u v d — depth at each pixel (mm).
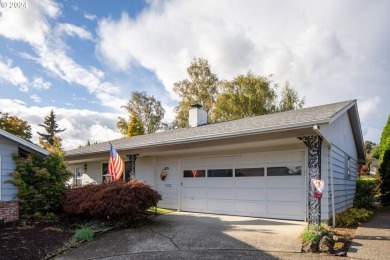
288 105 24734
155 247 6156
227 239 6594
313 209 7609
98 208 8180
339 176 10180
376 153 31359
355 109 12078
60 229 7781
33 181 9367
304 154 8852
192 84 30609
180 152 11641
